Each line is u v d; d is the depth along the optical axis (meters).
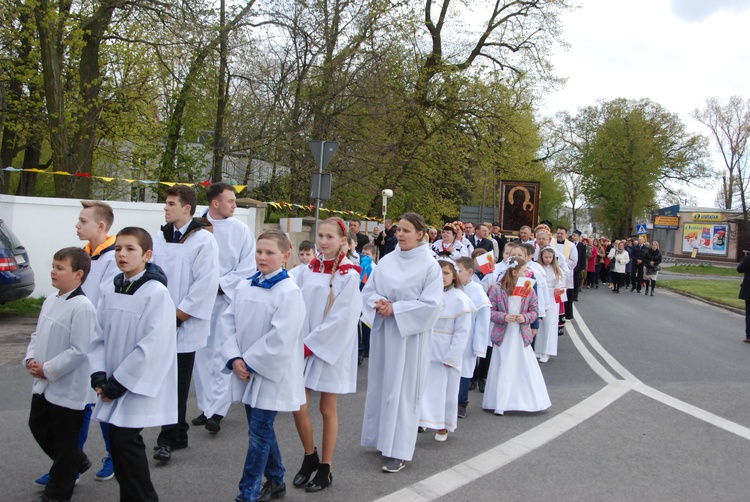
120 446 3.87
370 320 5.31
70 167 16.42
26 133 18.86
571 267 14.41
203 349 6.07
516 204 26.55
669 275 40.97
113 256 5.01
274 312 4.22
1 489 4.40
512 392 6.88
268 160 20.97
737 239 56.16
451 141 26.28
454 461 5.31
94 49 17.73
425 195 27.50
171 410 4.10
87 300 4.18
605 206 57.91
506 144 27.38
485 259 8.93
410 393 5.07
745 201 50.56
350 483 4.75
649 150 51.34
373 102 22.45
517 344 6.93
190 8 16.19
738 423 6.62
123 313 4.02
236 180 22.61
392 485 4.72
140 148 21.08
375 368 5.26
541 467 5.20
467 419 6.68
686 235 61.34
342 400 7.13
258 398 4.14
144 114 20.70
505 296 7.01
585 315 16.72
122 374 3.88
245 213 14.65
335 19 21.33
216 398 5.86
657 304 21.22
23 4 15.26
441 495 4.55
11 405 6.29
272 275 4.30
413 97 25.38
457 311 5.86
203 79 19.03
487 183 35.81
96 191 23.14
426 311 5.04
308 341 4.59
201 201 19.30
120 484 3.93
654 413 6.92
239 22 18.67
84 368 4.16
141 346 3.91
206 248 5.43
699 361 10.23
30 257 12.58
